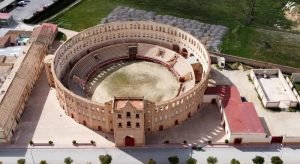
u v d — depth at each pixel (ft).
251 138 448.65
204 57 540.11
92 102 442.50
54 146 449.06
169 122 467.93
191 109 483.51
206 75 490.90
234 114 466.29
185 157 436.76
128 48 593.83
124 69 573.74
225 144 452.35
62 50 532.73
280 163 416.46
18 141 454.81
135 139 442.91
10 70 538.88
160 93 525.75
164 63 578.66
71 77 529.45
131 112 416.05
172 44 595.06
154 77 557.33
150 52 592.60
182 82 543.80
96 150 444.14
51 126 474.08
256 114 468.34
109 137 460.55
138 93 525.34
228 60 602.03
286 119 490.90
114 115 417.69
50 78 528.22
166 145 449.89
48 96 520.01
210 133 466.70
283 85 546.26
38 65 556.51
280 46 645.10
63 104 488.02
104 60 578.66
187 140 456.86
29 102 509.76
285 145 453.99
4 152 441.68
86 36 570.46
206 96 502.79
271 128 476.54
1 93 479.00
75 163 429.38
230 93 503.20
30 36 618.03
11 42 623.77
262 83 549.54
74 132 466.29
